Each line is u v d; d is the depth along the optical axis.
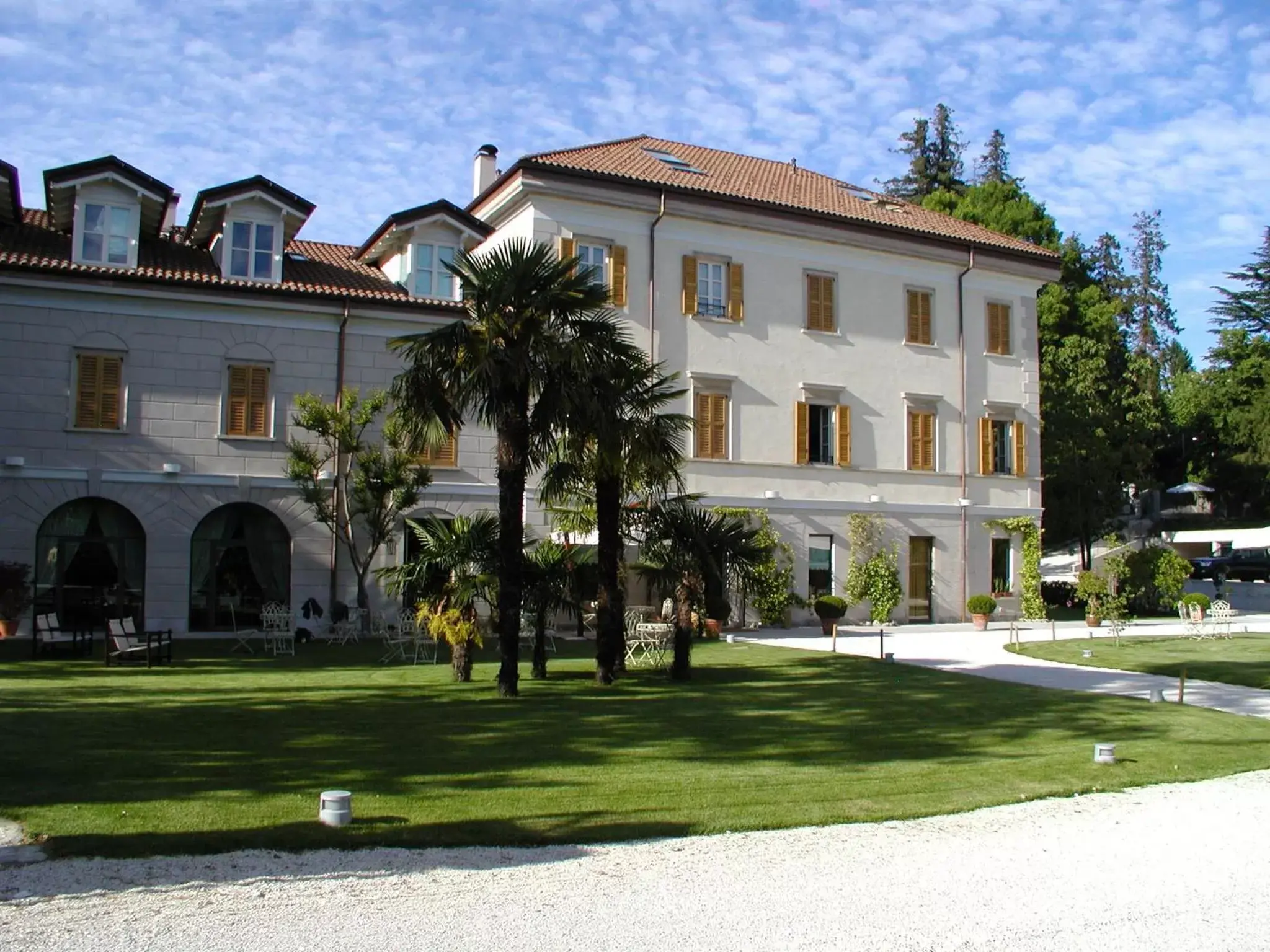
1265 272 62.59
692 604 18.44
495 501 27.20
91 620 23.66
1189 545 58.00
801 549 31.09
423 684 16.91
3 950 5.57
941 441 33.78
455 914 6.37
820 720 14.17
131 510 23.88
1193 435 60.25
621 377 16.62
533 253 15.48
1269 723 14.90
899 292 33.41
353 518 25.14
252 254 25.48
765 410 30.69
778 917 6.53
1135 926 6.60
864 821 9.02
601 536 17.64
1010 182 50.47
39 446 23.22
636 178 28.59
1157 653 24.06
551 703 15.15
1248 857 8.23
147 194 24.55
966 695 17.03
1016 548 35.25
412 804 8.85
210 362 24.80
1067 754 12.20
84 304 23.72
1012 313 35.69
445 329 15.45
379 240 27.83
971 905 6.90
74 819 8.00
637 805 9.15
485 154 32.12
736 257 30.55
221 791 9.05
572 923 6.28
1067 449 42.31
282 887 6.75
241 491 24.80
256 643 23.17
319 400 24.36
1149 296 74.81
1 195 24.45
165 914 6.18
